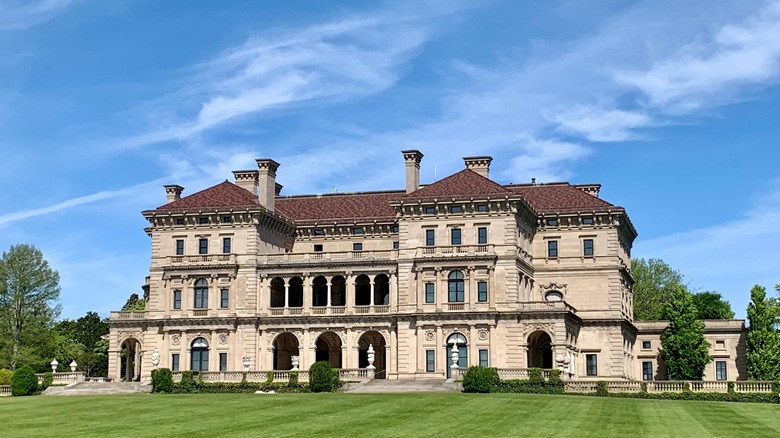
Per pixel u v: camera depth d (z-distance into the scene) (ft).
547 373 329.31
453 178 382.22
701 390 303.07
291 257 392.06
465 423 202.28
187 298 393.09
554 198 399.65
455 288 367.66
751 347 400.47
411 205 372.58
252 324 385.91
